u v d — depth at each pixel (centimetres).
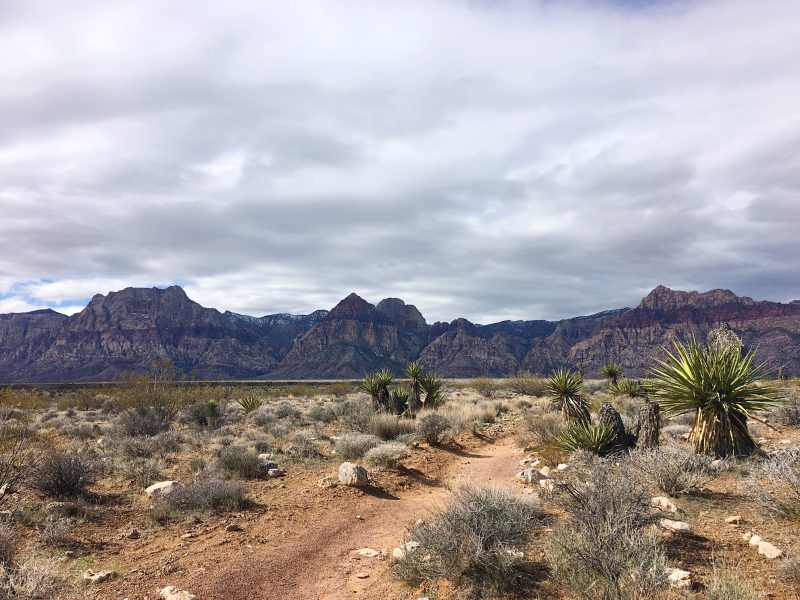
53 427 2073
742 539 616
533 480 1029
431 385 2652
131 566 655
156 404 2339
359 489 1062
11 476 995
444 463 1366
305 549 742
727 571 507
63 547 697
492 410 2444
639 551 494
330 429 2050
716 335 1741
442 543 581
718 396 1005
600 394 3272
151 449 1449
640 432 1159
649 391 1180
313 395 4716
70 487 963
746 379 1033
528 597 519
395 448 1382
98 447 1560
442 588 566
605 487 642
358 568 672
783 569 501
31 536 729
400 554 671
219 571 646
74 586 564
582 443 1191
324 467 1296
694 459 851
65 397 3966
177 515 885
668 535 633
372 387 2434
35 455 1069
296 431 1995
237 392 4584
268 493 1051
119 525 827
